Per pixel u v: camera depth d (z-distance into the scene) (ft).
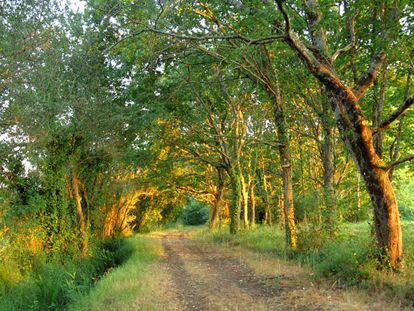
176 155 97.25
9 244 43.86
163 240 103.50
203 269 45.73
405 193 95.40
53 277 42.42
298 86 55.77
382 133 43.45
